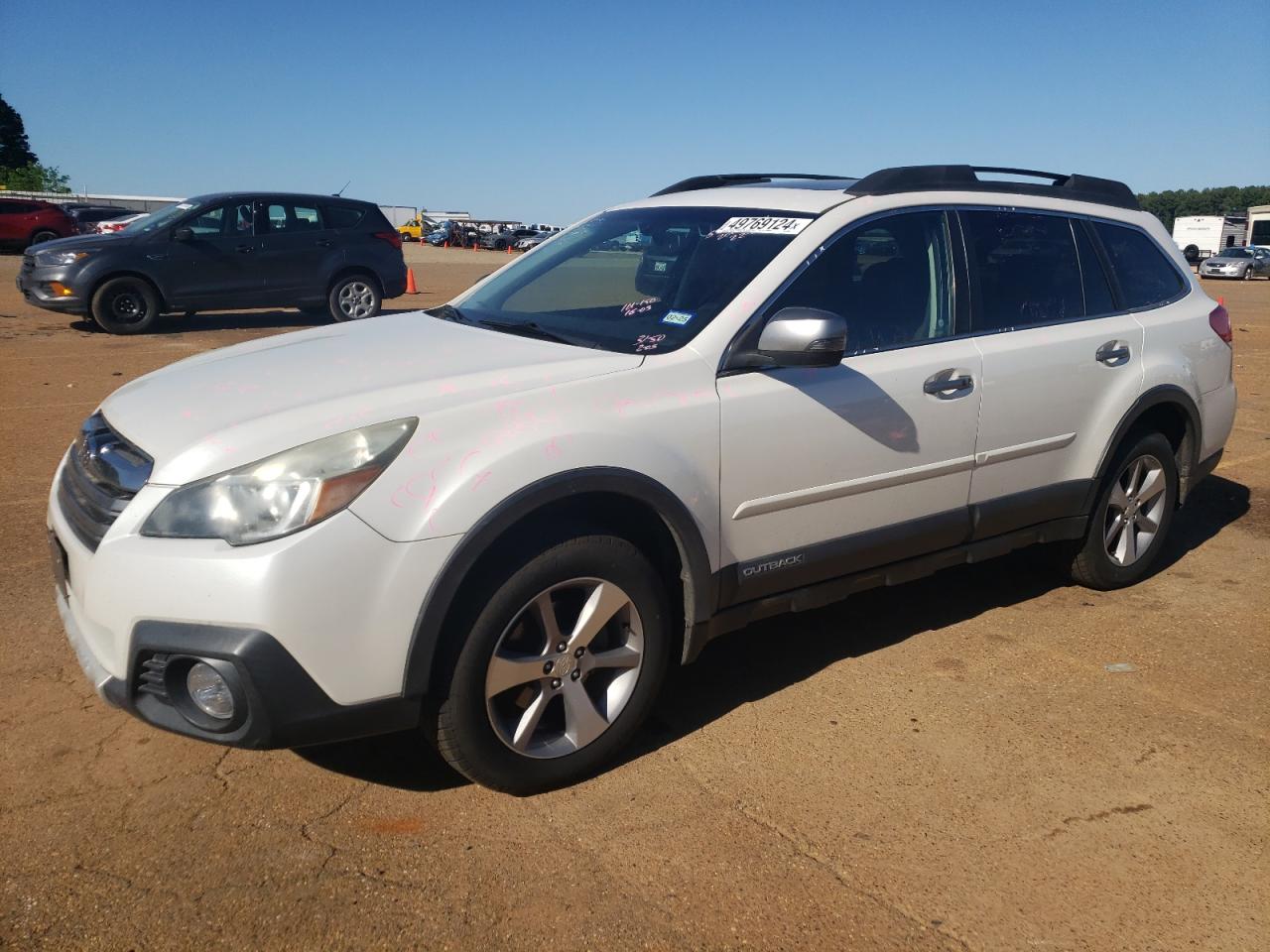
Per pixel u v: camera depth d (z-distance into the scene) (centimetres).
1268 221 4781
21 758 315
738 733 344
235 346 381
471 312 404
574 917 252
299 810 294
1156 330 461
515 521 277
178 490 262
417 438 271
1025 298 419
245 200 1361
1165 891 268
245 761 319
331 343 359
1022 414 404
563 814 295
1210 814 302
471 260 4184
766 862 275
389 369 314
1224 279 3547
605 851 278
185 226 1316
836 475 351
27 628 404
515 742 293
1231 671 397
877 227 377
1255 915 260
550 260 430
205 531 258
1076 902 263
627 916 253
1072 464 434
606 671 315
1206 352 488
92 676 272
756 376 333
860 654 409
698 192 427
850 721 353
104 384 939
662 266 378
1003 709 363
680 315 344
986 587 484
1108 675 392
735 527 330
